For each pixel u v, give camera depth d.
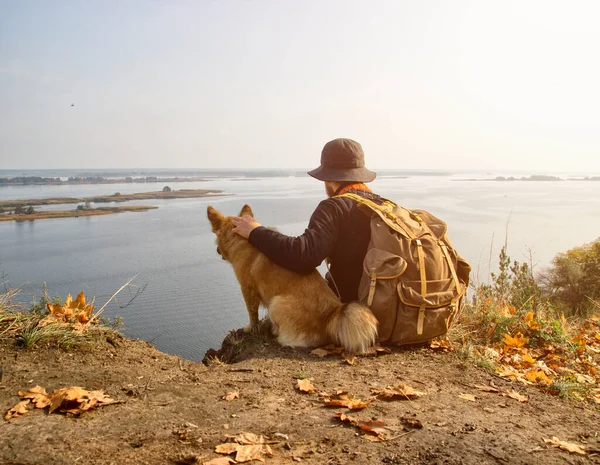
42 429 2.43
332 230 4.05
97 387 3.06
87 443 2.33
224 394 3.09
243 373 3.51
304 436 2.51
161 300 37.41
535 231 71.81
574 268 23.72
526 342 4.81
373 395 3.13
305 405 2.94
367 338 3.85
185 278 48.44
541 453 2.42
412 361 3.87
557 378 3.96
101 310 4.47
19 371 3.17
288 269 4.05
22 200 165.75
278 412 2.81
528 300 6.32
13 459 2.15
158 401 2.90
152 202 161.38
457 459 2.31
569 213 107.00
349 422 2.68
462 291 4.16
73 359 3.48
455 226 75.38
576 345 4.83
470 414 2.90
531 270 7.10
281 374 3.50
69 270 51.69
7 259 60.28
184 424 2.59
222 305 35.47
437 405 3.02
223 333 26.69
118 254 65.12
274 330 4.36
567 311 9.15
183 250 68.94
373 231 4.05
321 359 3.86
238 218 4.38
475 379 3.62
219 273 51.19
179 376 3.39
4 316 3.88
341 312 3.98
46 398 2.77
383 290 3.94
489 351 4.34
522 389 3.51
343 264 4.27
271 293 4.25
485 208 113.62
